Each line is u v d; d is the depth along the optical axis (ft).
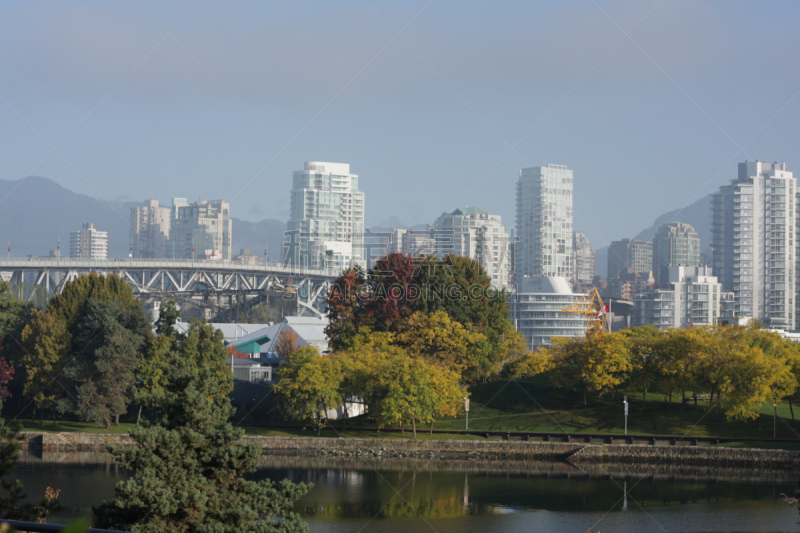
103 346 442.09
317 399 439.22
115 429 445.78
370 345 475.72
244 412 486.79
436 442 419.54
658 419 446.19
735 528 268.00
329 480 345.51
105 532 48.49
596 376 464.24
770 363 413.18
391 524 270.26
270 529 138.62
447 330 488.02
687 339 446.60
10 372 462.19
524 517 283.38
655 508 297.53
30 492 300.40
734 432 424.46
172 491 135.13
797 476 367.45
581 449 404.57
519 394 509.35
